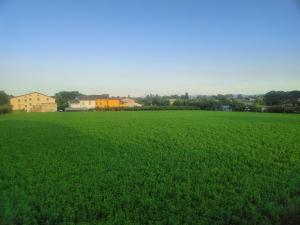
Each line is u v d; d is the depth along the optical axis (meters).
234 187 12.27
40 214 9.74
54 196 11.30
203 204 10.30
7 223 9.11
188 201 10.72
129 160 17.94
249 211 9.65
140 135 30.39
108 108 105.62
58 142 25.50
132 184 12.84
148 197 11.18
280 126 40.00
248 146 23.05
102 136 29.73
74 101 141.25
